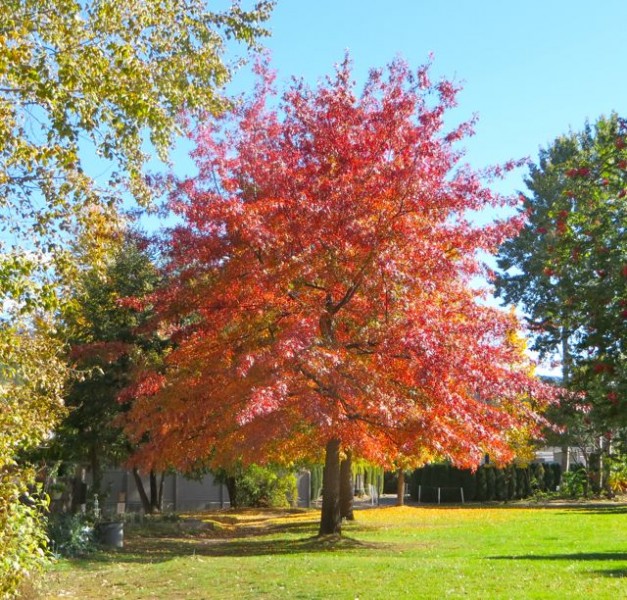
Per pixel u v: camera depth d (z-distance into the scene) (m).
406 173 14.67
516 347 16.75
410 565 12.39
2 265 8.33
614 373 9.73
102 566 14.56
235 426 15.05
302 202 14.45
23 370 8.66
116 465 26.33
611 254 9.95
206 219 15.02
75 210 10.44
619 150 10.55
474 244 15.24
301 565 12.63
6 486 7.49
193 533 22.14
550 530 19.70
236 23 14.39
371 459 16.53
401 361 14.81
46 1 10.67
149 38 12.77
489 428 14.89
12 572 7.40
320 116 15.49
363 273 14.71
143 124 11.19
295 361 13.50
